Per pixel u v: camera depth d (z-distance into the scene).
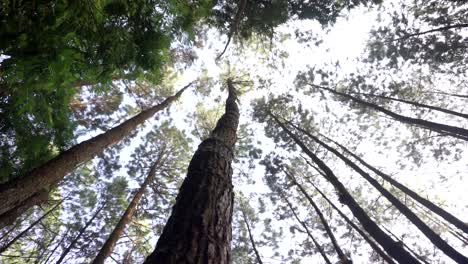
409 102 12.33
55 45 2.30
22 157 4.55
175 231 3.09
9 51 2.25
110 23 2.68
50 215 14.48
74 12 2.38
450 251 6.56
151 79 3.17
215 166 4.74
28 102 2.65
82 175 14.52
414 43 13.04
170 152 16.59
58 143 4.45
